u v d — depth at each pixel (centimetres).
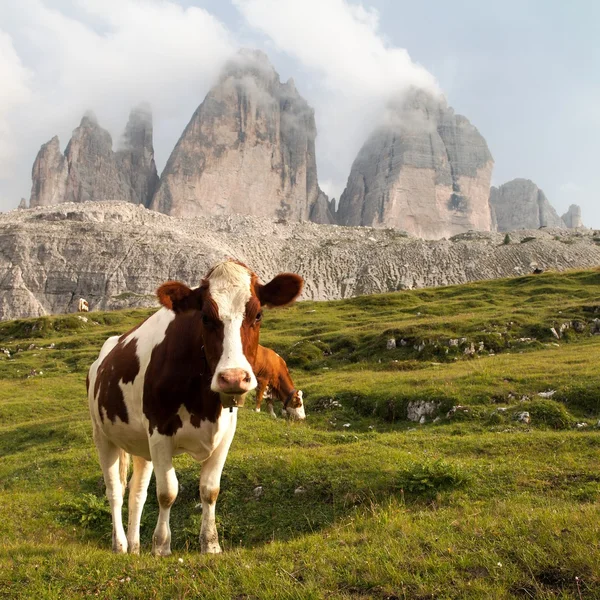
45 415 2712
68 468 1514
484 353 3009
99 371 858
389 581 598
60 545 905
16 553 822
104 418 831
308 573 629
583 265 16238
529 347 3022
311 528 981
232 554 705
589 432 1409
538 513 757
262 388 2133
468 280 16512
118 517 848
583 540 627
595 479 1012
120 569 684
